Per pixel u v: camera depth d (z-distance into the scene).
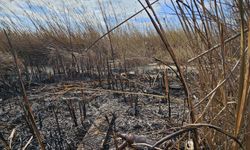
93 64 4.37
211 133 1.25
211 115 1.29
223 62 1.10
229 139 1.17
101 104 2.73
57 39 4.69
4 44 4.96
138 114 2.29
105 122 2.17
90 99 2.81
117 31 4.45
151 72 3.84
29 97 2.95
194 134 1.10
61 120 2.44
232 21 1.32
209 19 1.24
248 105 0.96
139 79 3.51
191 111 1.08
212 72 1.29
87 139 1.89
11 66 4.52
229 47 1.33
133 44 4.47
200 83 1.36
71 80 3.95
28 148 1.95
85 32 4.51
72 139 2.07
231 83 1.25
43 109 2.67
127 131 1.96
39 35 4.96
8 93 3.32
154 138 1.69
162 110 2.31
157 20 0.95
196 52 1.36
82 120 2.30
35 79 4.14
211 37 1.29
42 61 4.95
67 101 2.45
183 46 1.65
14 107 2.83
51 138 2.10
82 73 4.29
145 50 4.30
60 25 4.66
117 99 2.85
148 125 2.01
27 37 5.04
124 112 2.36
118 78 3.47
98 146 1.76
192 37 1.34
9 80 3.85
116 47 4.46
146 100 2.68
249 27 0.88
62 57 4.64
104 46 4.48
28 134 2.16
